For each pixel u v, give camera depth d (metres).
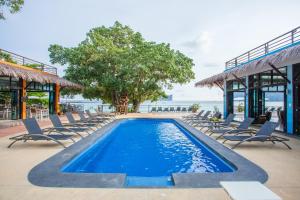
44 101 24.66
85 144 7.49
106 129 11.19
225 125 11.02
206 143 7.84
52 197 3.58
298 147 7.38
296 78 10.16
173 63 23.45
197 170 5.89
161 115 22.47
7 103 20.78
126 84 23.97
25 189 3.88
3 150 6.88
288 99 10.62
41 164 5.27
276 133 10.56
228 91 18.31
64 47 26.97
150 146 8.92
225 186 2.31
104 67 24.22
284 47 11.09
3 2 15.05
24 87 17.12
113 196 3.61
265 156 6.19
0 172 4.80
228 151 6.61
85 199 3.51
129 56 22.83
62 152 6.39
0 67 10.93
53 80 16.53
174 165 6.32
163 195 3.63
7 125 13.25
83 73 24.81
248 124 9.09
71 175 4.51
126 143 9.57
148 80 25.22
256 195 2.11
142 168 6.05
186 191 3.77
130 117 19.64
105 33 26.88
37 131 7.79
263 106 14.32
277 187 3.99
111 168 6.06
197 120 14.38
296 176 4.56
